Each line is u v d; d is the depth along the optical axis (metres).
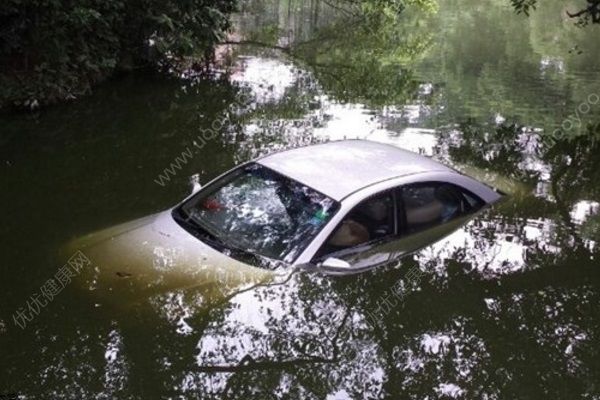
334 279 4.37
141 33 11.99
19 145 8.05
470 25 21.39
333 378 3.68
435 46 17.62
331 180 4.91
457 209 5.45
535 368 3.91
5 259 4.91
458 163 7.42
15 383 3.60
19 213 5.96
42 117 9.24
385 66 14.77
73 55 10.45
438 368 3.84
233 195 4.97
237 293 4.14
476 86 12.82
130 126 9.12
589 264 5.11
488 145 8.67
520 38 18.94
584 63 15.27
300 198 4.77
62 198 6.42
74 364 3.71
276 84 12.38
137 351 3.77
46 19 9.67
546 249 5.24
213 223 4.77
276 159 5.23
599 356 4.06
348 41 17.89
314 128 9.38
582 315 4.46
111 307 4.05
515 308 4.44
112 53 11.37
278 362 3.75
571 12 23.11
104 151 8.02
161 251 4.48
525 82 13.21
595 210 6.18
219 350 3.79
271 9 22.14
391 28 20.36
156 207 6.23
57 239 5.33
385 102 11.23
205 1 12.90
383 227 4.85
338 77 13.40
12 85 9.45
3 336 3.95
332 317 4.10
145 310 3.99
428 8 20.97
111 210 6.11
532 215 5.82
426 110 10.75
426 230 5.09
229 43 15.66
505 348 4.07
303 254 4.45
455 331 4.17
